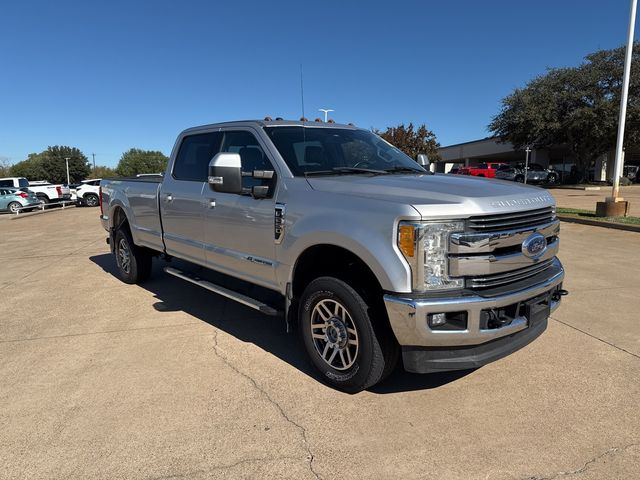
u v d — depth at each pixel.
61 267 8.22
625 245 9.13
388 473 2.60
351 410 3.23
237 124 4.54
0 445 2.89
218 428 3.04
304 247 3.51
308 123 4.56
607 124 28.53
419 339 2.93
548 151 43.78
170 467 2.67
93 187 29.20
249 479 2.57
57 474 2.62
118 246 6.83
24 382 3.71
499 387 3.53
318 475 2.60
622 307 5.27
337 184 3.51
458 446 2.83
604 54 30.20
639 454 2.73
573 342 4.31
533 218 3.29
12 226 16.83
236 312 5.38
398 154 4.77
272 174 3.92
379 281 3.01
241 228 4.20
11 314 5.45
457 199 2.97
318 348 3.64
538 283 3.26
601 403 3.28
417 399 3.37
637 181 41.84
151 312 5.41
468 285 2.99
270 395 3.45
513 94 33.34
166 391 3.53
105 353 4.25
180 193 5.09
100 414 3.22
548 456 2.72
